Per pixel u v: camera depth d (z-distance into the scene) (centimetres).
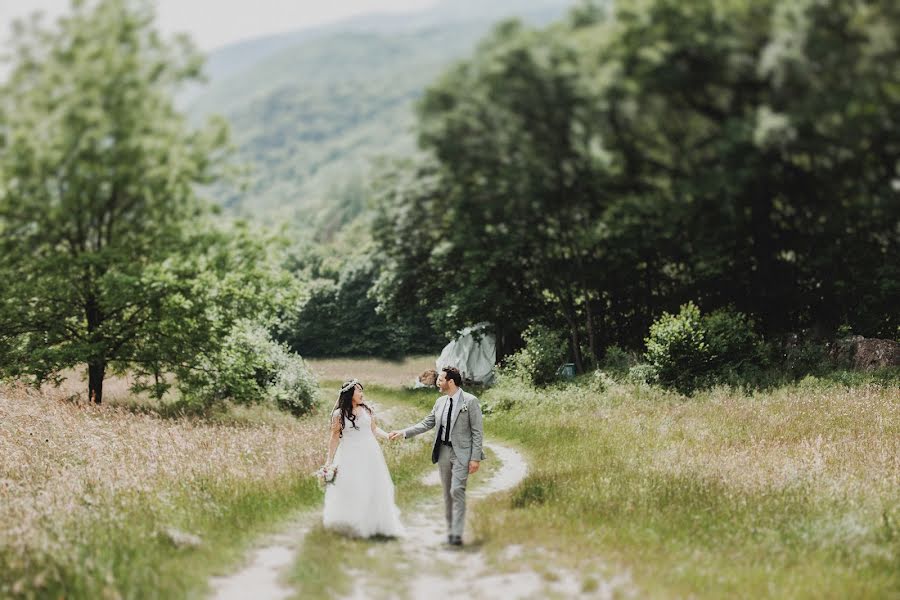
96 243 1501
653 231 1361
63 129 1417
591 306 2041
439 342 4859
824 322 1636
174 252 1534
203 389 1666
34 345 1516
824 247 1306
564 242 1599
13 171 1355
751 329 1673
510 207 1404
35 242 1430
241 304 1611
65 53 1466
